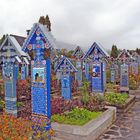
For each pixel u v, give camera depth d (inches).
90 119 326.6
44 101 271.0
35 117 276.5
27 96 470.9
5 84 351.3
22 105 382.3
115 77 842.8
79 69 720.3
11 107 342.0
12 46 340.8
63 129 289.4
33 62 280.8
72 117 322.3
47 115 269.3
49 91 271.0
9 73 345.7
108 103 462.3
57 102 371.6
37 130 241.3
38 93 276.5
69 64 477.1
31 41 281.1
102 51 484.7
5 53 346.6
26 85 500.4
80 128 280.8
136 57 1054.4
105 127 344.8
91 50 497.0
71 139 283.3
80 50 751.1
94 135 299.1
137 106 527.2
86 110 362.6
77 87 597.0
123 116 433.7
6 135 194.4
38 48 275.4
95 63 495.2
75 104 388.2
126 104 480.1
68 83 476.7
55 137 291.3
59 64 487.5
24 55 345.1
